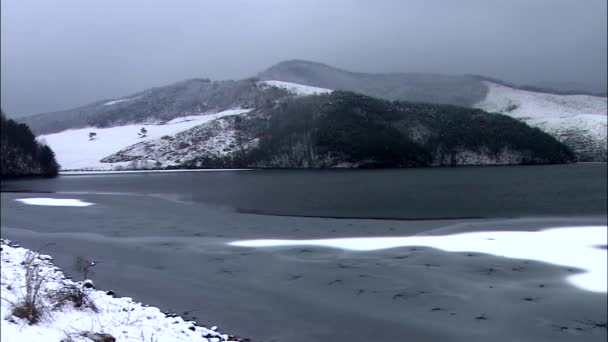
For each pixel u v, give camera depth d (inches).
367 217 1133.7
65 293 377.1
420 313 457.1
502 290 524.1
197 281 563.5
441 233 872.3
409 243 775.7
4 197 1782.7
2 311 314.2
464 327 424.2
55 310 338.6
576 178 2640.3
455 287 536.1
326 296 506.9
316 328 417.4
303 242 799.1
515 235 828.6
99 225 1018.1
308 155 4416.8
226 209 1333.7
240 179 2947.8
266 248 753.0
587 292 515.5
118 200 1636.3
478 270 604.1
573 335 408.5
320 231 918.4
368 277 577.9
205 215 1192.8
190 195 1834.4
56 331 286.7
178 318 413.4
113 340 291.7
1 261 569.9
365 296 506.6
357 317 445.4
